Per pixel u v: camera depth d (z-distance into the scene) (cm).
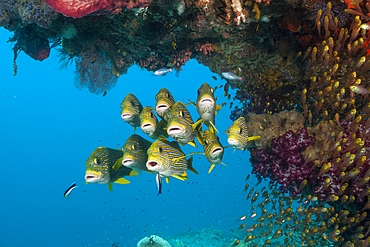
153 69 485
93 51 419
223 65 437
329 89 241
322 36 301
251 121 296
